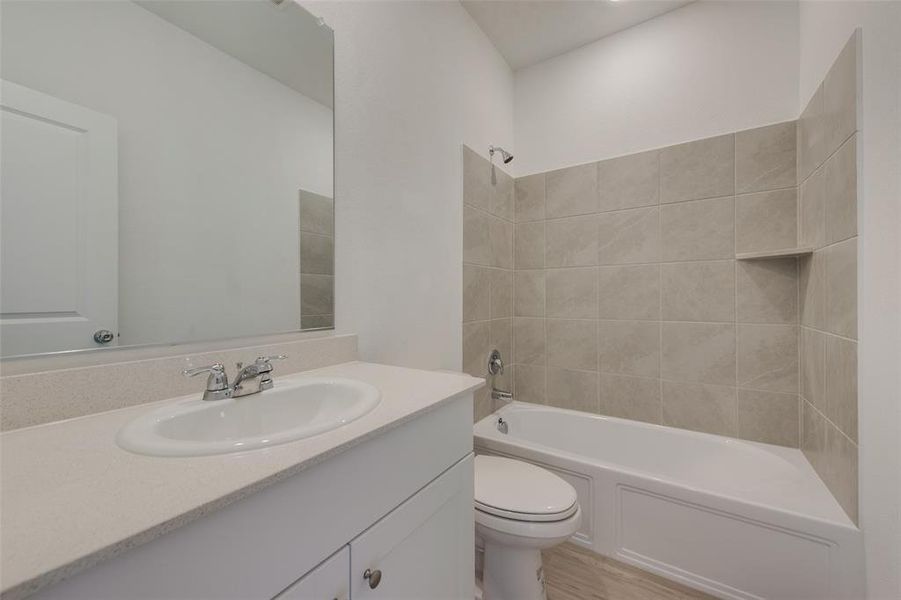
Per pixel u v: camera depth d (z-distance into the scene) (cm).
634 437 197
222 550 45
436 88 173
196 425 73
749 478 164
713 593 131
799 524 117
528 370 237
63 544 34
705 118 188
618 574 143
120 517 38
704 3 190
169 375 82
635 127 206
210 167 92
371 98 137
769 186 173
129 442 56
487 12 198
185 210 88
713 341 184
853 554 109
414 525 76
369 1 137
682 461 184
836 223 124
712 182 185
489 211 216
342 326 125
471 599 96
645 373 201
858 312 109
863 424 107
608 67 216
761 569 123
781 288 170
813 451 148
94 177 74
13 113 65
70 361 71
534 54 232
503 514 119
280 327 108
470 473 96
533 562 124
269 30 105
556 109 231
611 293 211
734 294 180
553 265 229
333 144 122
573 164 225
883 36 99
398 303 149
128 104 79
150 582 39
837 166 124
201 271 91
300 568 53
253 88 102
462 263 192
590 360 217
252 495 48
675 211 194
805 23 159
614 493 151
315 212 117
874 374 103
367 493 65
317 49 117
